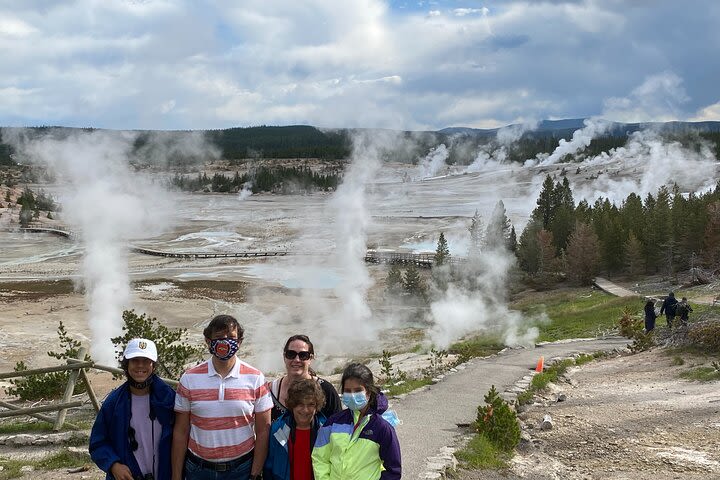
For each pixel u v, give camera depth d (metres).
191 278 75.12
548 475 10.22
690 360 19.88
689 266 58.53
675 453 10.98
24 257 95.62
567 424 13.40
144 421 5.70
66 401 11.93
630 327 29.70
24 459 10.31
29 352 39.69
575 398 16.41
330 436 5.70
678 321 26.08
